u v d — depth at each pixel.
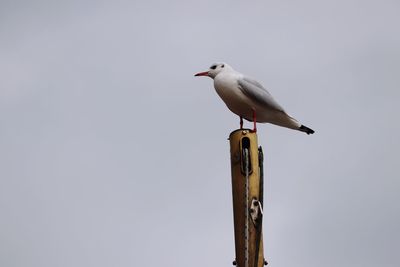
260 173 12.57
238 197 12.36
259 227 11.99
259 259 11.90
